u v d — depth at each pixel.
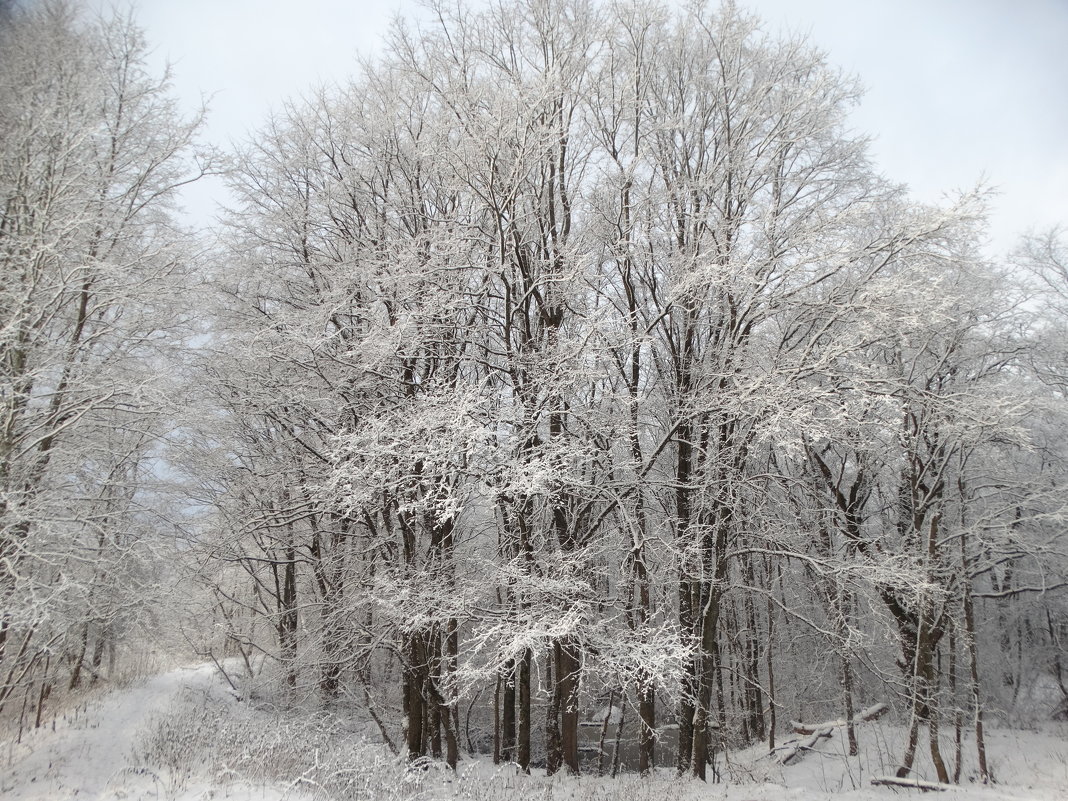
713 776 13.98
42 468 10.45
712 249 11.73
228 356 13.57
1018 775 12.89
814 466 15.99
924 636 13.31
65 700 13.02
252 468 15.29
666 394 13.61
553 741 13.22
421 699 12.77
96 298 11.49
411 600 11.17
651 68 13.27
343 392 12.94
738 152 12.87
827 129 13.09
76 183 10.45
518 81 11.52
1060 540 15.74
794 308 12.37
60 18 11.26
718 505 12.65
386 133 13.07
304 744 10.34
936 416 12.70
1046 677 19.02
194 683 15.90
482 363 12.48
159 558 10.78
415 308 11.59
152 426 12.60
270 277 14.59
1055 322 16.30
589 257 12.48
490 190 11.37
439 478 10.87
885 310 10.86
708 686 12.67
